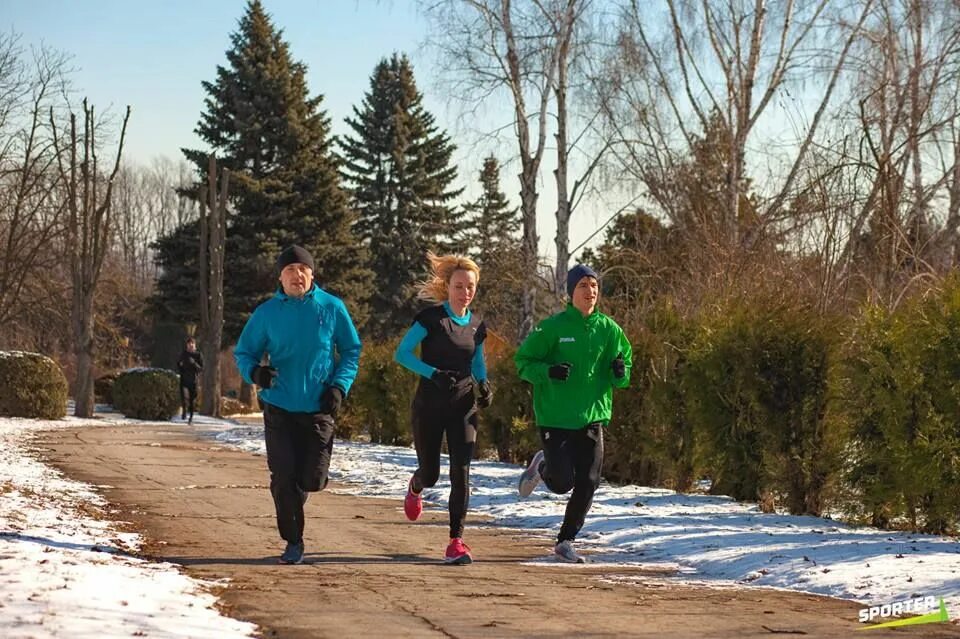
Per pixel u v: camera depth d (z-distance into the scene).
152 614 6.54
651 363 18.22
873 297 21.34
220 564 9.28
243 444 27.67
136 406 42.78
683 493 16.95
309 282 9.69
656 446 17.78
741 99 34.69
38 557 8.51
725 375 15.52
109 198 40.94
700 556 10.37
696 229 28.94
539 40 33.22
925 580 8.52
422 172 77.81
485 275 33.28
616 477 19.20
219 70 65.88
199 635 6.05
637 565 10.12
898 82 31.61
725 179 33.75
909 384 12.08
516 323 36.22
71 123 40.78
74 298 41.16
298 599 7.66
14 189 47.84
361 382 30.81
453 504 10.05
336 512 13.91
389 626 6.78
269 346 9.62
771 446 14.70
